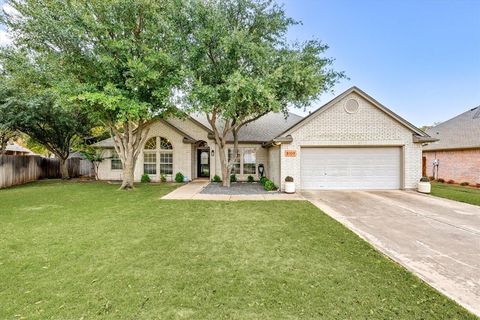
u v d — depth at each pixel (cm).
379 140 1272
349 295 330
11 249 488
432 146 1900
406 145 1274
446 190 1308
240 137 1780
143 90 1238
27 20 1186
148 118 1310
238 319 282
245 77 1073
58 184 1593
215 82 1227
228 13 1222
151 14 1184
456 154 1692
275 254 467
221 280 369
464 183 1577
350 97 1274
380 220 717
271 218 731
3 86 1422
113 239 546
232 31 1162
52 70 1238
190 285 355
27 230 610
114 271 396
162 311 296
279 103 1134
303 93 1210
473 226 657
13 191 1270
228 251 481
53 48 1230
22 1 1212
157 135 1750
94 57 1180
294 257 453
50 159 2069
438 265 426
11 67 1295
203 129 1773
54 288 346
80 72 1265
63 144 1902
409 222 696
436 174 1884
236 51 1111
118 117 1162
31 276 380
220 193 1198
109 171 1866
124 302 314
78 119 1856
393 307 305
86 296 327
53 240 539
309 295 329
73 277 377
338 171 1305
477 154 1528
